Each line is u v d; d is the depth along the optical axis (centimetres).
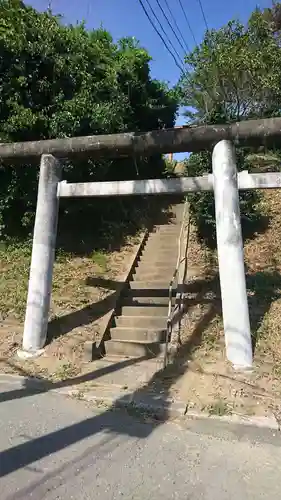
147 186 765
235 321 657
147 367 702
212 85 1670
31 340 752
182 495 346
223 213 698
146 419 520
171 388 604
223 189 705
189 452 430
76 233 1235
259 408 537
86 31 1473
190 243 1209
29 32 1106
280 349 675
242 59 1524
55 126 1058
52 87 1111
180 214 1541
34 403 563
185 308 860
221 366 648
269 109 1655
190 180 748
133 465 396
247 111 1681
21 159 848
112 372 681
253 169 1490
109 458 408
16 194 1104
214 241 1174
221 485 365
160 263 1127
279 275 945
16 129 1042
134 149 763
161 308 888
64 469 381
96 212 1273
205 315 820
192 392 584
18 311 876
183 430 489
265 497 348
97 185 791
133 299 941
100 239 1228
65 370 686
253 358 658
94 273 1036
